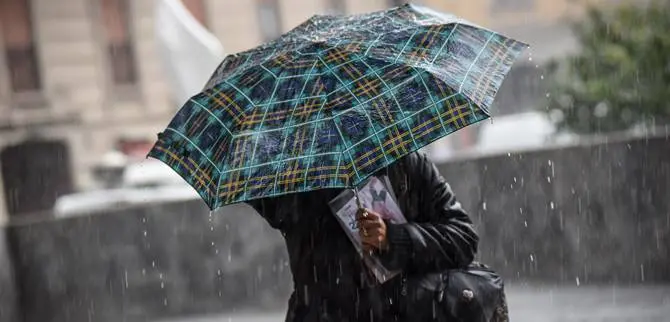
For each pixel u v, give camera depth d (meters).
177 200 23.95
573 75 31.31
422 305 9.14
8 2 62.44
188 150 8.62
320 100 8.43
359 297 9.20
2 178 60.44
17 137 60.97
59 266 23.17
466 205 22.98
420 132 8.27
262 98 8.58
